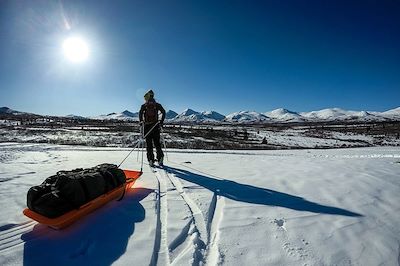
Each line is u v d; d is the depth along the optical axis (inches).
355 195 192.2
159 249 117.0
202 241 124.8
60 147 538.0
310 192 198.8
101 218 145.7
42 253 111.8
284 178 241.3
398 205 175.2
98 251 113.5
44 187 133.0
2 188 199.0
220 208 165.8
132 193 189.6
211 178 239.8
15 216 147.6
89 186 146.2
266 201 177.9
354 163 328.2
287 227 138.6
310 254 114.7
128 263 104.8
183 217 148.6
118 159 358.0
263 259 109.8
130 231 131.3
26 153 414.3
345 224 143.9
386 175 253.9
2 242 120.1
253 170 279.4
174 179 233.5
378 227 142.2
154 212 154.6
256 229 135.4
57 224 123.8
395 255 117.0
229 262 107.2
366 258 113.9
